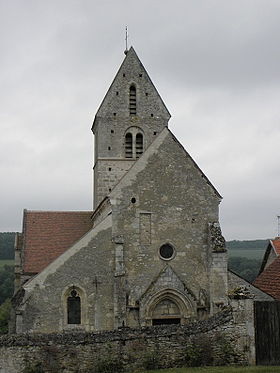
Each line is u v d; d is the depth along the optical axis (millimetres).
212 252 25141
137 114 36469
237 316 18734
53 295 23719
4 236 99375
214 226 26062
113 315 24156
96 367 17875
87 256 24500
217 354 18375
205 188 26594
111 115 36125
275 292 25547
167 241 25625
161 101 36875
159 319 24422
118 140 35969
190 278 25500
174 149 26703
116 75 36750
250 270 67188
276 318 18828
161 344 18359
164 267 25047
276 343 18625
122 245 24703
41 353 17859
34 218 33156
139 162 26219
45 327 23297
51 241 31125
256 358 18453
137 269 25031
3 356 17766
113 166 35688
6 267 80250
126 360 18094
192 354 18250
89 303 24094
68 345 18047
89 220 33531
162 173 26281
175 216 25984
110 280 24516
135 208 25609
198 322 19391
